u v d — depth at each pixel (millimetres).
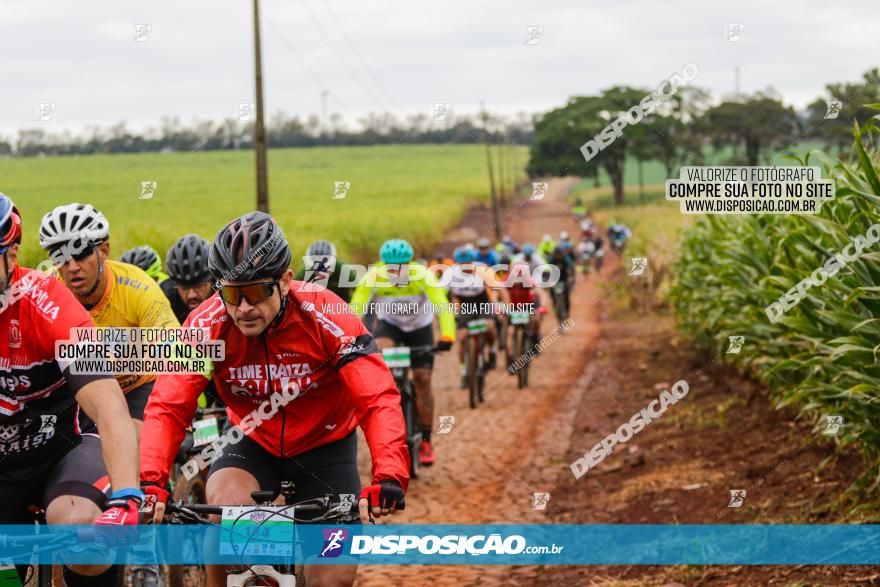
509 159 58094
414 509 6547
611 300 23328
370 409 3100
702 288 11156
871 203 4934
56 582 3562
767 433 7523
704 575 4844
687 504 6082
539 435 9023
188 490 4543
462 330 12047
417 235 29516
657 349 14000
